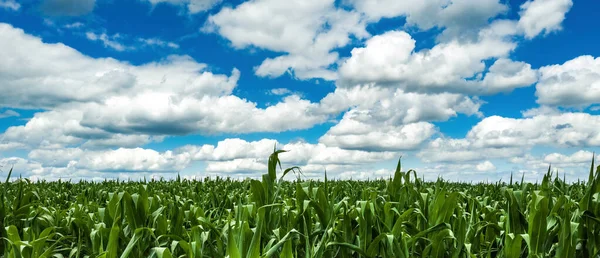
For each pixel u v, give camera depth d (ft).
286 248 8.77
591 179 11.65
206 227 13.05
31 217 14.71
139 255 11.73
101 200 22.17
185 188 28.25
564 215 10.54
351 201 15.69
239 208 11.50
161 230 12.80
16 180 17.79
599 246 10.94
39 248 10.96
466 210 16.53
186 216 14.61
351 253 11.06
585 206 11.37
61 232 14.03
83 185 30.42
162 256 9.34
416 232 11.89
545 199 10.31
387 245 10.91
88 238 13.07
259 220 9.35
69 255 12.19
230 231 8.99
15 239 11.23
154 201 14.84
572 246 10.37
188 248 10.34
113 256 10.02
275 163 13.34
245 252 9.88
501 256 11.47
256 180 13.08
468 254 11.41
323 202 11.74
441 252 10.88
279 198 15.55
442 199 11.95
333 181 33.04
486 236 12.89
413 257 11.23
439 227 10.77
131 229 12.55
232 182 31.58
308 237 10.27
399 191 14.85
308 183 14.92
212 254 11.07
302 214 11.69
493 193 20.62
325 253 10.93
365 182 32.76
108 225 13.56
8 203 17.26
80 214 14.71
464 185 31.76
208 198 20.04
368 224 11.19
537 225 10.38
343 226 11.15
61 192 27.22
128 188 26.58
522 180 15.78
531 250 10.40
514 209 11.61
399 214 12.12
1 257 12.74
